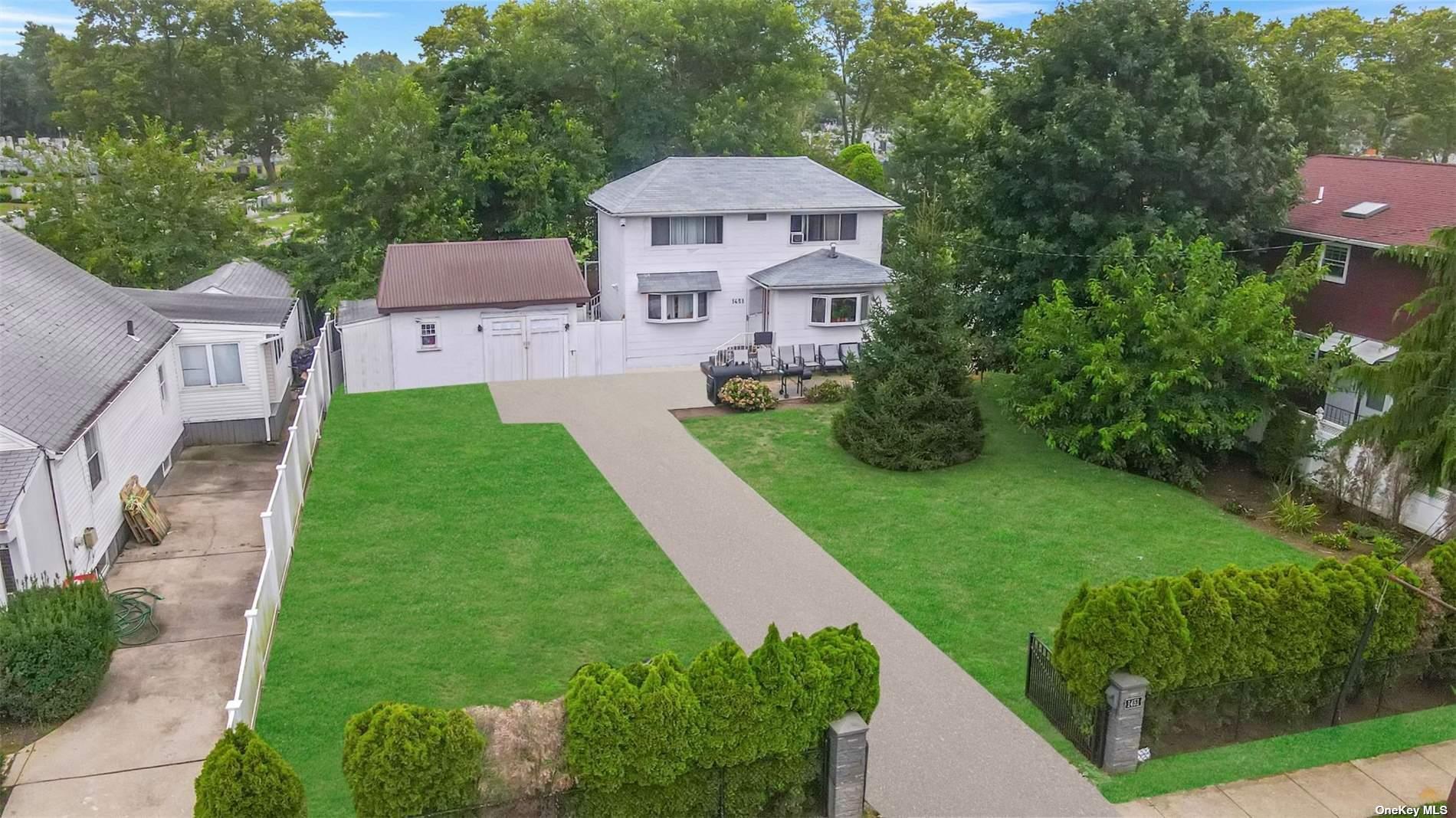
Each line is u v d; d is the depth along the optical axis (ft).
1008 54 203.10
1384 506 58.13
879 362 67.15
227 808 24.58
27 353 51.44
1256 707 37.35
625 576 49.24
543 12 136.36
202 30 223.10
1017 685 39.88
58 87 222.89
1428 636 39.47
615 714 28.17
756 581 49.08
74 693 37.29
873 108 221.25
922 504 60.13
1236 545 54.95
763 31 141.90
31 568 43.11
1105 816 31.78
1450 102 168.66
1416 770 34.86
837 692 30.71
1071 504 60.59
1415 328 53.62
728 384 79.82
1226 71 73.05
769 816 31.24
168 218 101.76
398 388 86.58
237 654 42.42
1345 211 79.41
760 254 94.94
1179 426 61.72
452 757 26.84
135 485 56.29
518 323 88.22
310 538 53.11
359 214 111.04
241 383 72.23
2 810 31.94
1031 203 75.56
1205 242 63.93
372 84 119.85
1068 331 65.46
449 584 47.88
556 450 68.85
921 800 32.42
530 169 113.39
